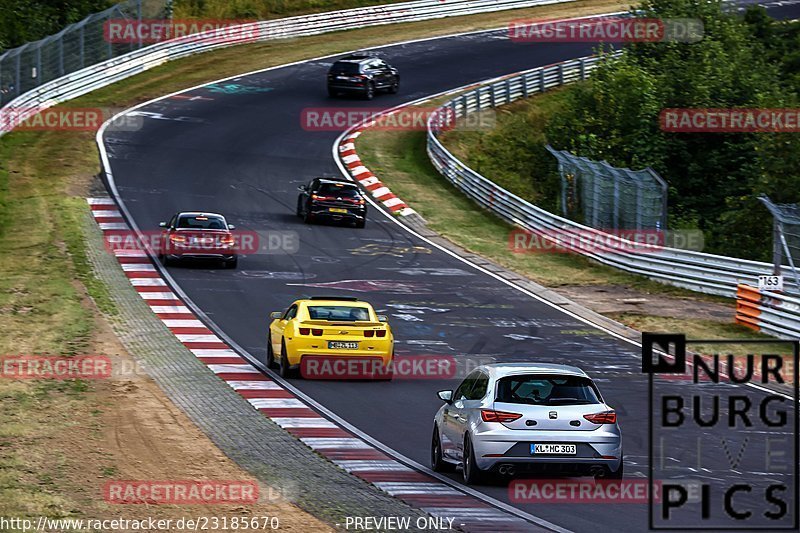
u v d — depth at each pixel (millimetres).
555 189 190750
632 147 193750
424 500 49312
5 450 57594
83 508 46875
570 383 51594
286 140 196375
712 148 194625
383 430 67125
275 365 86375
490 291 124312
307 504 48281
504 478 53969
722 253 150000
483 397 51375
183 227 125500
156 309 106312
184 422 66750
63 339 91562
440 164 188125
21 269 119375
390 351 82750
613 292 127188
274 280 122812
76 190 159625
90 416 67000
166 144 187500
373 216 162750
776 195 156000
